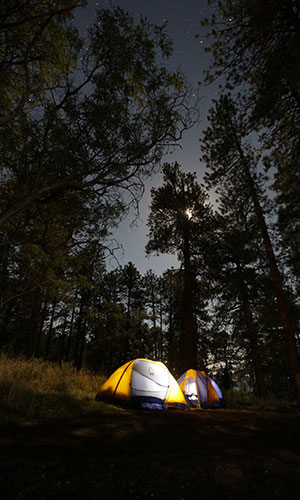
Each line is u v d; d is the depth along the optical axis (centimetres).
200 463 303
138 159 844
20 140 726
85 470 261
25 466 254
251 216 1299
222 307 1585
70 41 780
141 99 885
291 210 923
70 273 1220
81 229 945
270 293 1354
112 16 775
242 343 1603
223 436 440
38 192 696
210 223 1587
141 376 760
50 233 988
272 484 256
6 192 727
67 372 894
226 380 2273
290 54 494
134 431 431
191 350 1419
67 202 871
